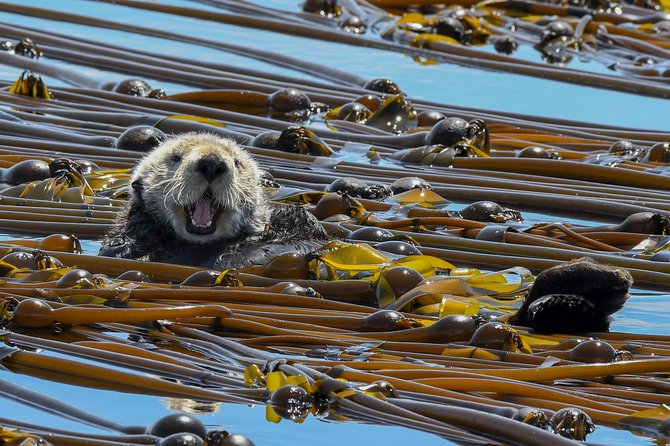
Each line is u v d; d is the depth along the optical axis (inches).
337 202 697.6
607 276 509.0
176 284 562.6
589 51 1307.8
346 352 470.3
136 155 816.9
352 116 988.6
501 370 440.5
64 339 480.4
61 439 367.6
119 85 1025.5
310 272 584.4
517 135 935.0
